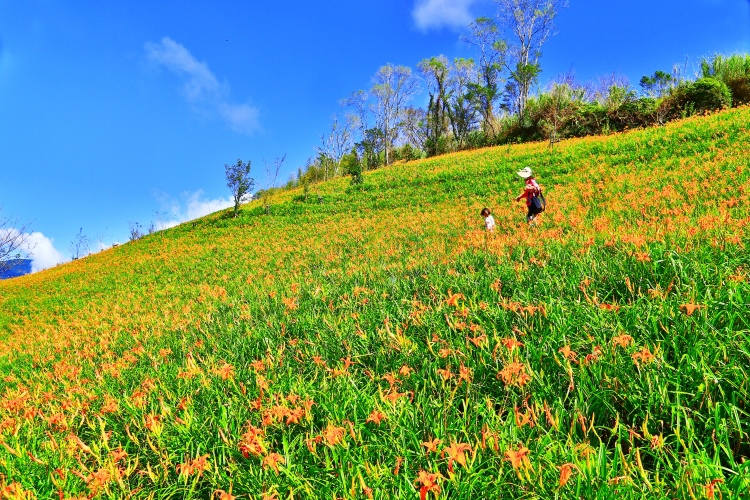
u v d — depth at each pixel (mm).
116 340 8703
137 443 2799
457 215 17141
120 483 2184
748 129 16406
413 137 71062
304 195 36531
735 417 1938
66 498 2109
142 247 33312
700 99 30672
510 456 1688
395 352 3533
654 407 2178
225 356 4746
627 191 12539
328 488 1957
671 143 18641
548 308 3443
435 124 63094
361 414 2619
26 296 24500
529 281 4461
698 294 2996
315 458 2221
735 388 2131
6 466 2672
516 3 51562
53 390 5707
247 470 2299
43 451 3072
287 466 2123
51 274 32281
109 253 35656
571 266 4566
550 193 15844
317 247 18203
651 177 13352
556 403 2334
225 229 31438
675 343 2588
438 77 63188
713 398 2166
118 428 3250
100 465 2467
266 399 3043
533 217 10914
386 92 65500
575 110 39219
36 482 2590
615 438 2215
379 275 7375
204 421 2891
